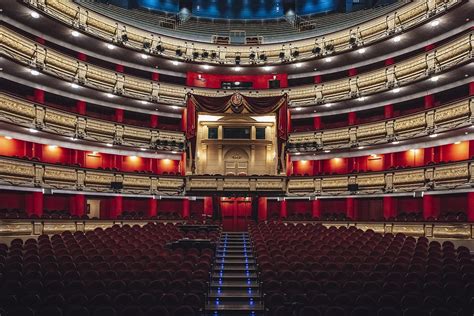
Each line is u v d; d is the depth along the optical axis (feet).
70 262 41.91
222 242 70.69
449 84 78.69
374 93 87.25
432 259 45.47
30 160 71.61
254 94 105.09
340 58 97.50
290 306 29.30
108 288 33.99
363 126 91.56
